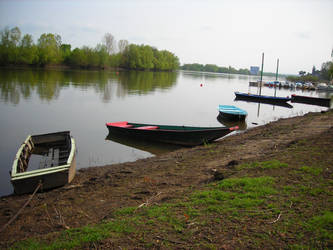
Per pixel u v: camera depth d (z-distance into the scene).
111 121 20.55
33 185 8.52
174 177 8.52
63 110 23.47
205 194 6.10
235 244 4.17
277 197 5.62
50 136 13.59
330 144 9.45
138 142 15.52
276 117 26.58
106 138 16.08
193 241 4.32
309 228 4.41
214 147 13.19
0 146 13.58
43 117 20.42
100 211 6.41
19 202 7.75
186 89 51.84
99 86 43.44
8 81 40.59
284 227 4.52
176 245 4.24
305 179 6.41
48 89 35.50
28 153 12.09
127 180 8.78
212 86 67.00
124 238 4.57
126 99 32.22
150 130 15.12
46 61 85.31
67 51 99.94
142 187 7.84
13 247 4.90
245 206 5.33
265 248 4.03
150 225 4.94
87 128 18.11
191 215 5.19
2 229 5.75
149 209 5.76
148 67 120.12
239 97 41.56
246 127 21.05
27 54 77.88
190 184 7.53
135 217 5.38
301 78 98.31
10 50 74.56
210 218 5.00
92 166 11.46
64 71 75.31
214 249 4.07
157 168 10.00
